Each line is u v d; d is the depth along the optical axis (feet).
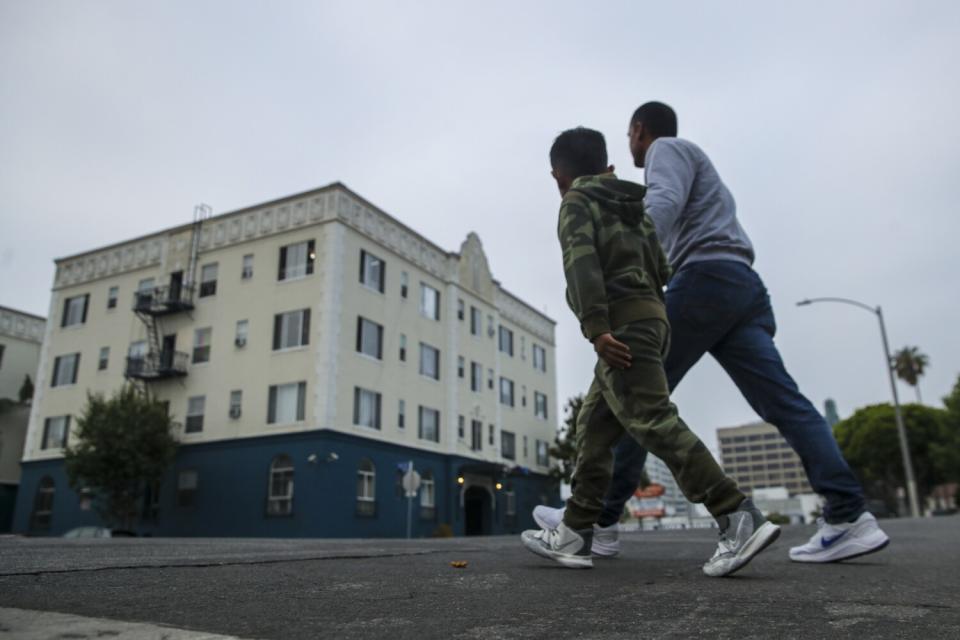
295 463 72.43
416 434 86.22
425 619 5.12
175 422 81.00
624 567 9.39
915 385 231.09
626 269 8.21
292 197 81.46
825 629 4.75
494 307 108.06
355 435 75.56
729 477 7.91
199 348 82.89
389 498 79.61
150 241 91.20
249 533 73.10
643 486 143.95
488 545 17.26
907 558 11.42
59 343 95.20
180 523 77.61
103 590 6.27
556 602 5.98
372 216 84.23
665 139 10.49
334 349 74.79
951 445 163.84
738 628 4.79
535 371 119.44
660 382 8.01
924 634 4.58
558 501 120.26
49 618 4.55
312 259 78.18
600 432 9.02
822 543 10.50
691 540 18.51
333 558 10.51
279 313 78.28
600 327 7.87
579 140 9.18
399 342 85.61
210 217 86.43
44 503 90.79
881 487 201.16
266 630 4.63
